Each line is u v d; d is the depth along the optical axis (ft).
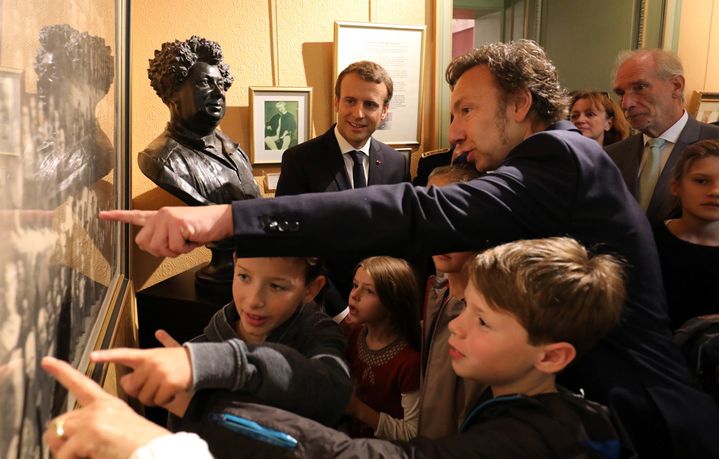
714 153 5.40
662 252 5.61
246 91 9.77
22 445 2.14
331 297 6.53
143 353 2.28
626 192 3.70
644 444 3.38
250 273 3.34
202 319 7.26
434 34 11.18
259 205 3.05
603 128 10.13
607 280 2.90
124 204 6.70
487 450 2.56
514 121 3.99
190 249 2.93
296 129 10.13
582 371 3.46
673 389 3.45
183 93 7.58
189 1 9.17
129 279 6.68
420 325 5.00
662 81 7.87
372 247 3.20
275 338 3.43
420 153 11.49
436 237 3.24
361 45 10.46
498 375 2.95
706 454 3.36
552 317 2.79
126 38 6.57
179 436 2.00
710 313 5.37
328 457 2.38
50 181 2.71
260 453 2.38
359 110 8.46
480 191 3.35
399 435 4.28
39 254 2.45
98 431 1.92
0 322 1.90
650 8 12.57
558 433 2.65
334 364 3.04
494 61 3.94
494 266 2.88
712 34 13.37
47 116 2.69
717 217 5.34
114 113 5.86
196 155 7.82
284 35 9.96
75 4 3.51
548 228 3.48
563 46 14.24
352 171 8.91
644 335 3.53
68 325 3.05
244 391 2.52
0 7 1.99
